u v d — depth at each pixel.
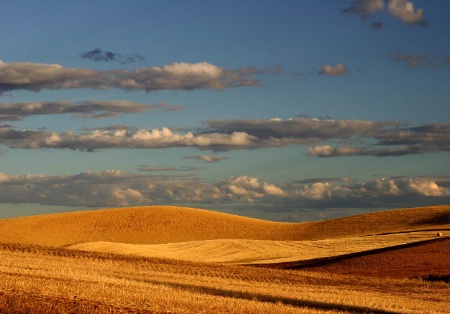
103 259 56.12
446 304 39.69
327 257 72.69
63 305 24.31
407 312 34.25
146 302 26.94
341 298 38.75
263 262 73.50
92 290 28.84
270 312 28.48
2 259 47.16
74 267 45.94
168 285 39.84
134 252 84.94
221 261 76.81
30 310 23.23
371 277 54.31
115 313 23.86
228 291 38.47
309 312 29.97
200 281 44.00
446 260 61.66
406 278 53.22
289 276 52.84
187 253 83.50
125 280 37.47
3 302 24.06
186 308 26.66
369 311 34.38
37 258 51.75
